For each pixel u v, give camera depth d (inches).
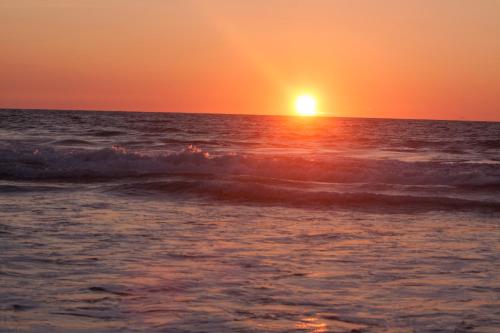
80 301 213.9
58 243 322.3
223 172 765.9
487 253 317.4
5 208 451.5
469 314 205.5
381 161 800.3
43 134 1605.6
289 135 1888.5
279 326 189.8
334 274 263.7
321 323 193.5
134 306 209.0
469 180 695.1
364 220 436.8
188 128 2278.5
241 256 299.6
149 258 290.5
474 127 3580.2
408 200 530.9
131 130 1966.0
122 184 601.9
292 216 449.7
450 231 391.9
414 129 2930.6
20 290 226.8
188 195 549.6
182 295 224.5
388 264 286.7
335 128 2876.5
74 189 583.2
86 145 1240.8
